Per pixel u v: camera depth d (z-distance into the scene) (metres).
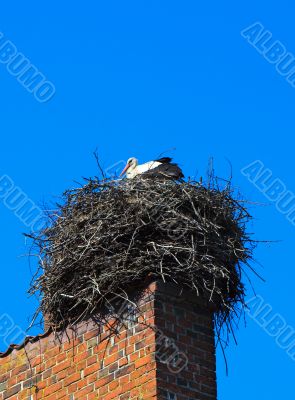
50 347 15.86
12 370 16.12
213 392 14.77
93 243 15.89
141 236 15.83
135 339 14.89
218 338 15.45
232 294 16.14
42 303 16.17
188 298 15.39
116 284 15.40
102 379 14.93
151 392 14.28
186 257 15.59
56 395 15.38
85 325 15.58
